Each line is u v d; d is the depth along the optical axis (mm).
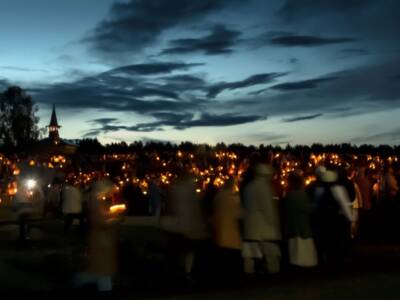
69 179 22422
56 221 27406
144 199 30812
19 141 85188
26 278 13992
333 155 28203
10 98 87750
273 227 12516
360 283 10906
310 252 12930
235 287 11289
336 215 13492
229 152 30172
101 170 33219
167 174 29578
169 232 12672
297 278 11852
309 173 20047
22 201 20312
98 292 11680
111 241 11953
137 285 12547
